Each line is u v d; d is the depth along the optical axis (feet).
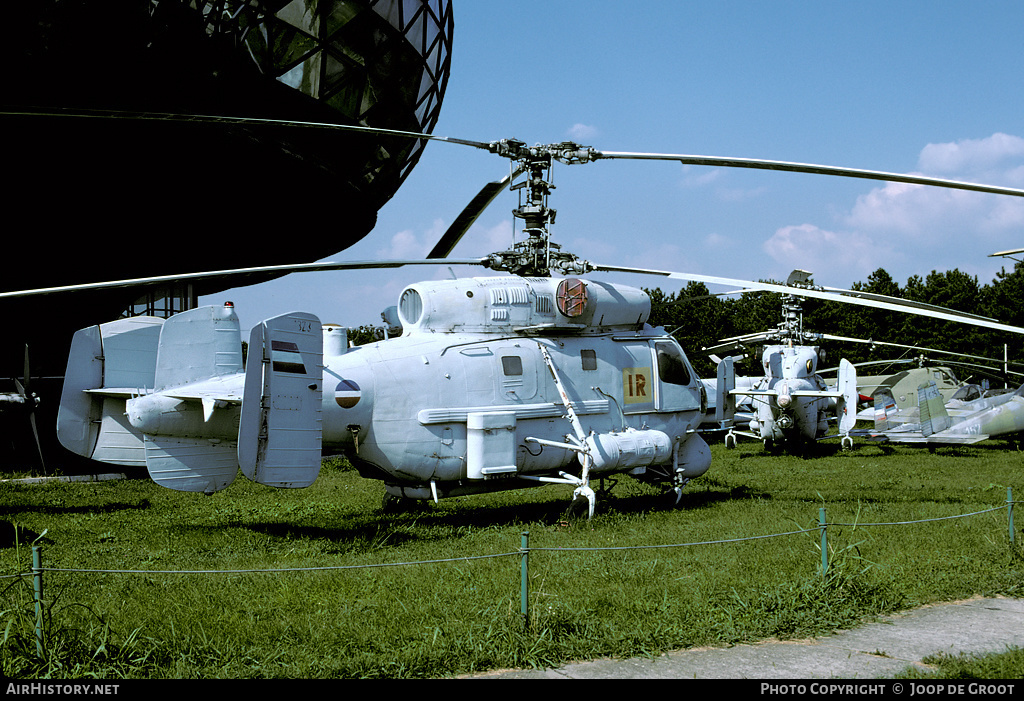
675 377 49.14
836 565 25.82
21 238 73.67
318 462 34.94
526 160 40.29
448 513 44.42
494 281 43.04
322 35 68.85
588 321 45.57
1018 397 89.35
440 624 20.70
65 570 19.34
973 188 30.76
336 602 23.43
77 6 57.41
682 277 44.70
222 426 35.47
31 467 70.28
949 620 23.16
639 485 59.21
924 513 39.86
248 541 34.60
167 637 19.51
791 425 85.10
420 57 79.77
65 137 64.28
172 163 69.51
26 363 48.91
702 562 28.40
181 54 62.90
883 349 194.39
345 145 77.30
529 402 42.11
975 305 190.60
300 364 34.53
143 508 47.65
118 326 37.86
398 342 40.24
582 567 27.45
